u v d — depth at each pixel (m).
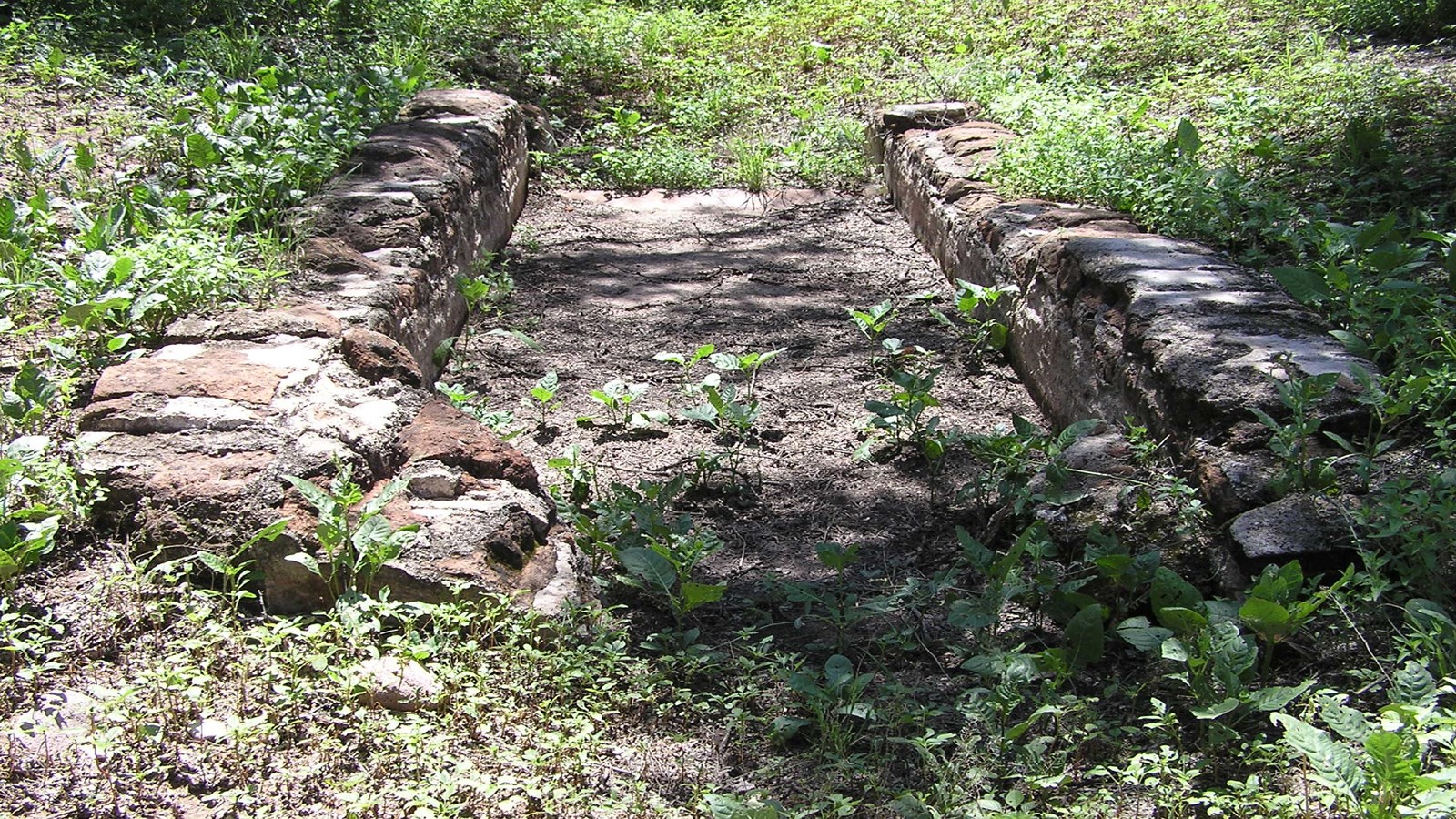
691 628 3.85
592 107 10.32
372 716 3.00
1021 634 3.72
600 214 8.70
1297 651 3.30
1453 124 7.24
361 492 3.70
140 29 9.80
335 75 8.60
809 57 10.91
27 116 7.61
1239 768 2.94
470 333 6.32
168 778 2.75
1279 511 3.61
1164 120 7.81
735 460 5.09
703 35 11.58
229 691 3.05
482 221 7.33
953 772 2.88
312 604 3.42
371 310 4.98
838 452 5.22
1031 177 6.84
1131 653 3.53
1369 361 4.23
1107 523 3.96
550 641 3.39
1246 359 4.23
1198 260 5.23
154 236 5.25
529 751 2.90
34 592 3.31
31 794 2.65
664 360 6.02
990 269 6.36
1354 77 7.98
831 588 4.17
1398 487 3.55
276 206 5.96
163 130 6.81
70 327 4.60
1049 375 5.46
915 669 3.62
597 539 4.00
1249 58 9.04
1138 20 10.17
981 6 11.22
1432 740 2.72
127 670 3.09
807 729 3.26
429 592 3.38
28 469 3.57
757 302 7.05
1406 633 3.23
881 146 9.02
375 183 6.43
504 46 10.68
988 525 4.42
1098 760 3.05
